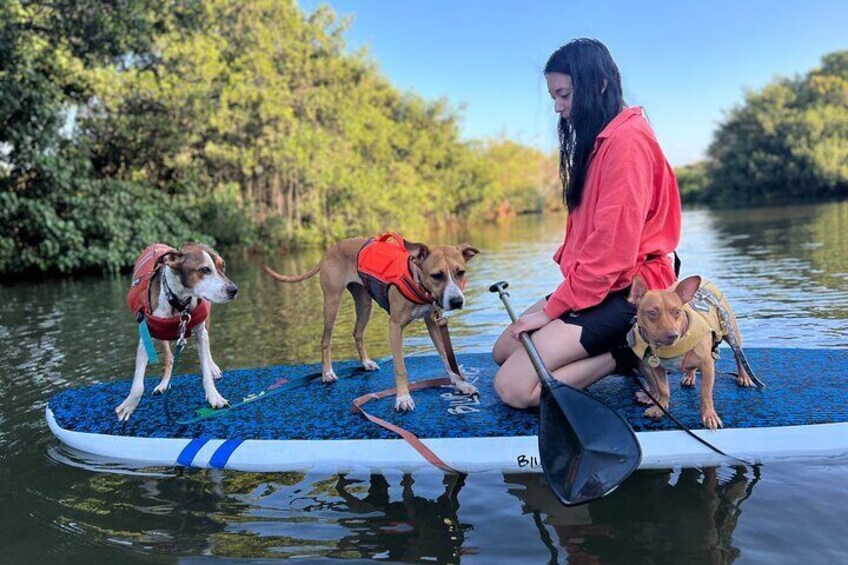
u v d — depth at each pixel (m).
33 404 4.50
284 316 8.02
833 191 46.84
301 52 26.22
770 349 4.37
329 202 27.45
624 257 3.16
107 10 16.58
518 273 11.55
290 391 4.10
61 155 15.26
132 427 3.57
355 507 2.73
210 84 19.25
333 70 29.38
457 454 3.09
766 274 9.05
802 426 3.02
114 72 16.22
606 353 3.38
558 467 2.68
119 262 14.62
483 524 2.53
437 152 45.06
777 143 49.19
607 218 3.14
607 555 2.25
